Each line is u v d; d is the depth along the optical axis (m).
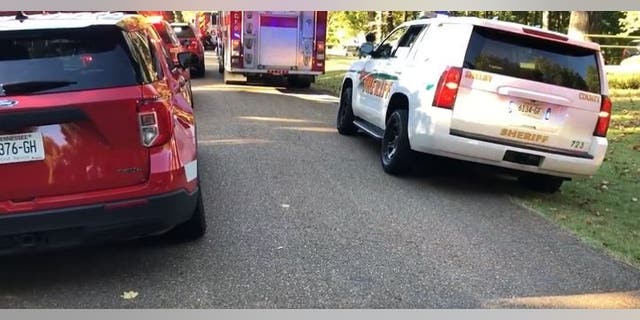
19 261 4.43
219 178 6.75
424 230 5.28
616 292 4.24
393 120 7.05
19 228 3.63
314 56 16.28
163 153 3.88
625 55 26.45
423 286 4.15
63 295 3.90
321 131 10.06
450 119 6.08
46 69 3.69
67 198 3.68
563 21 26.05
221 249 4.67
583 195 7.02
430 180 7.09
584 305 4.00
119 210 3.76
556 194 6.97
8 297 3.88
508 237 5.25
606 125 6.28
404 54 7.43
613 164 8.73
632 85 18.58
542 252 4.93
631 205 6.64
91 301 3.83
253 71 16.05
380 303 3.88
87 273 4.23
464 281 4.26
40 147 3.62
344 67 26.27
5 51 3.69
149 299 3.85
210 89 16.27
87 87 3.72
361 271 4.34
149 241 4.79
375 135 7.91
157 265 4.36
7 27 3.67
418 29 7.41
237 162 7.54
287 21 15.91
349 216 5.56
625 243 5.27
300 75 17.14
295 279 4.18
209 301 3.84
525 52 6.18
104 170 3.74
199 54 19.17
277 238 4.93
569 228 5.61
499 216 5.86
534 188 7.07
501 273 4.44
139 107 3.78
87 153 3.70
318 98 15.15
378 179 6.96
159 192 3.85
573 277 4.45
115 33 3.88
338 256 4.59
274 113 12.00
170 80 4.86
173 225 4.05
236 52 15.85
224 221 5.29
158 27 11.67
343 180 6.84
